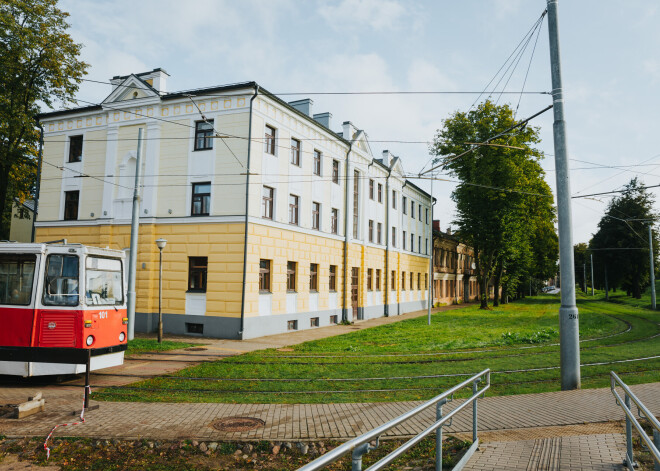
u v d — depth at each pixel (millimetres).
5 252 10891
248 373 11953
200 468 5883
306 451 6375
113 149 22578
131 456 6238
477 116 37312
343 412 8102
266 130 21453
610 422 7293
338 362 13531
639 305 47781
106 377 11586
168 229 21047
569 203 10180
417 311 41969
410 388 10250
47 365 10445
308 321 24516
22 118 24469
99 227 22516
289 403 8852
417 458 6055
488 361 13648
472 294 67688
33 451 6391
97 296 11219
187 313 20266
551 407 8219
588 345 16922
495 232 40188
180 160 21156
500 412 7977
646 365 12477
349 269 29172
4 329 10602
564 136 10281
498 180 37312
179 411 8195
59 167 24062
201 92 20703
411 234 43188
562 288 10086
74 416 7855
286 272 22547
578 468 5340
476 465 5516
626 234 56062
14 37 23344
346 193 29047
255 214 20234
